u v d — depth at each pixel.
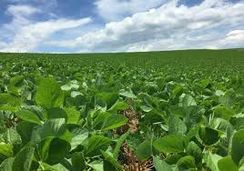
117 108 3.69
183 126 2.46
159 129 3.39
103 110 3.52
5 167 1.62
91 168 2.29
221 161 1.76
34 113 2.56
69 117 2.64
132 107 4.75
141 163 2.81
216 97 4.53
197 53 107.88
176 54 102.94
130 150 3.12
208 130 2.31
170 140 2.15
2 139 2.47
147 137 2.67
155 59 76.19
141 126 3.30
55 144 1.82
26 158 1.57
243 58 90.25
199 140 2.34
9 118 3.70
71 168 1.92
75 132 2.23
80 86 5.41
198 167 2.08
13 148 1.99
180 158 1.99
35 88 4.79
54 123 2.00
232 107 3.89
